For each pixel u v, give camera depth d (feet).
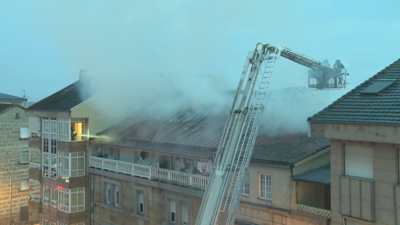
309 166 54.65
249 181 58.49
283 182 53.67
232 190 46.70
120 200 81.35
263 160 55.47
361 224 42.52
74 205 91.04
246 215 58.39
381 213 40.63
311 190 54.24
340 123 42.86
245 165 46.85
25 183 125.18
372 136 40.16
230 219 43.34
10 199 120.06
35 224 126.11
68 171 91.20
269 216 55.11
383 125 39.04
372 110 42.75
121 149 87.56
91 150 92.38
